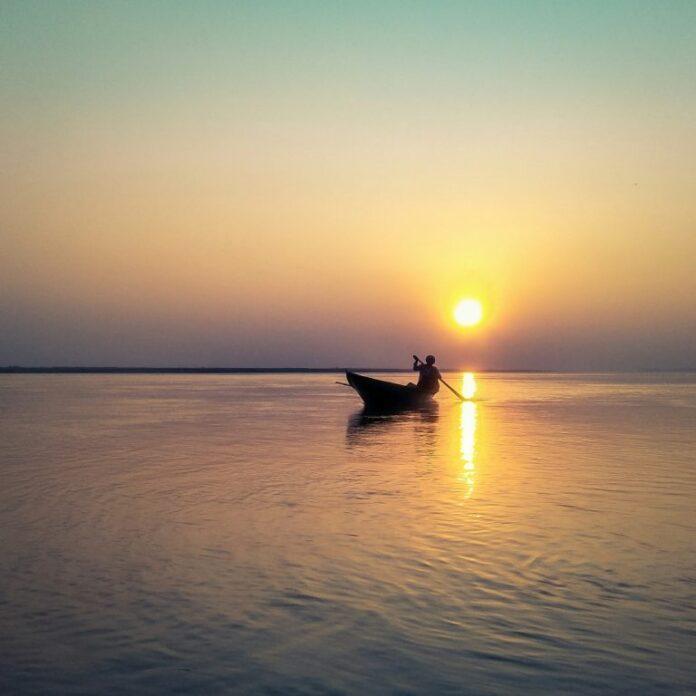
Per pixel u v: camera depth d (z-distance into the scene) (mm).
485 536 9055
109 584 7223
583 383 102125
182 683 5168
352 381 34906
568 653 5641
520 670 5355
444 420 28750
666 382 109062
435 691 5047
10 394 54562
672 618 6328
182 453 17484
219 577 7430
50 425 25875
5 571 7641
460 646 5766
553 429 24844
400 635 5973
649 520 9953
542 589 7059
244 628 6113
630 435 22641
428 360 37438
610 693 5027
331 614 6418
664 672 5324
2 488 12492
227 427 25078
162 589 7070
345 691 5051
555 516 10219
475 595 6887
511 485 12844
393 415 31797
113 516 10242
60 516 10250
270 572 7586
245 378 141750
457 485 12852
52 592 6992
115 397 49719
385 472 14422
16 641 5867
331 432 23188
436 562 7934
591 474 14219
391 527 9547
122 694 5016
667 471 14617
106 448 18547
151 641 5859
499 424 26906
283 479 13516
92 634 6000
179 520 9977
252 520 9969
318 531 9328
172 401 44062
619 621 6266
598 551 8367
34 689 5086
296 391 63031
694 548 8508
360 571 7625
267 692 5039
